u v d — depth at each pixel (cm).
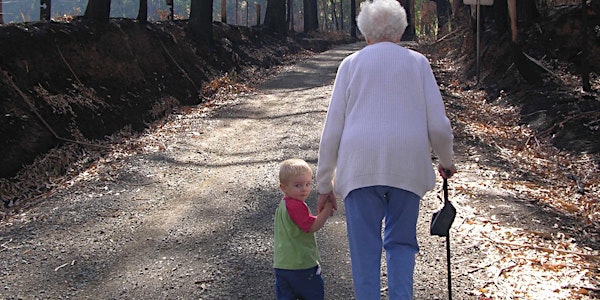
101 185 664
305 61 2352
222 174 709
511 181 668
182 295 392
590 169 765
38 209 591
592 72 1186
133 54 1184
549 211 550
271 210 562
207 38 1723
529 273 402
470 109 1174
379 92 302
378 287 295
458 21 2212
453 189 605
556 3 1631
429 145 316
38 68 883
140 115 1030
